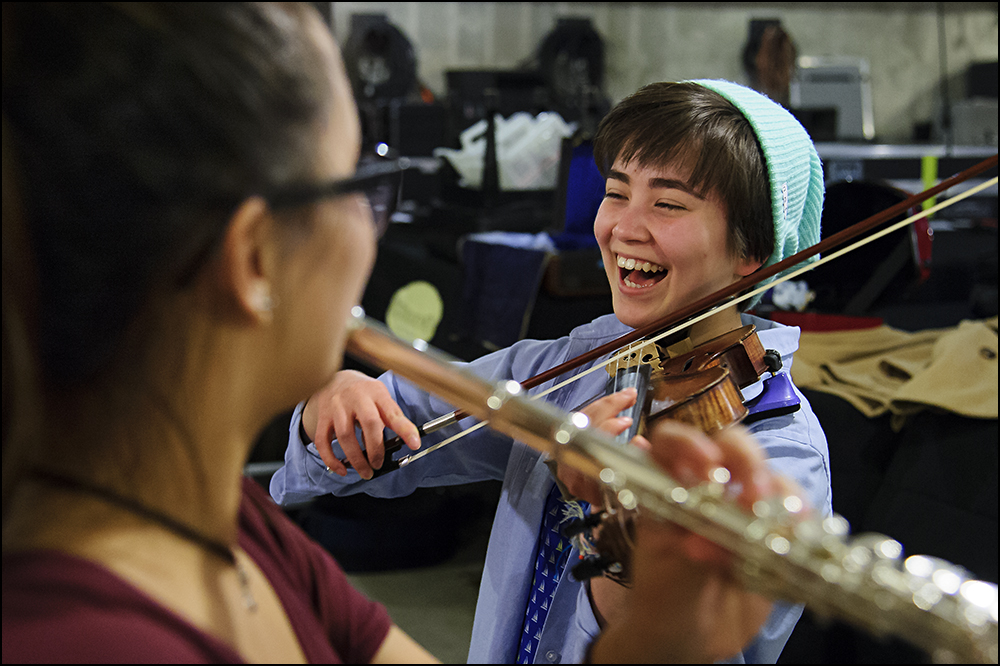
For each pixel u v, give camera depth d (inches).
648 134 38.1
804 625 75.5
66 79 17.2
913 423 81.4
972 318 134.0
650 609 21.2
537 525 40.3
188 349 18.9
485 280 115.8
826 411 82.2
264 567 23.6
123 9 17.4
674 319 38.8
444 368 23.6
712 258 38.9
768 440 35.9
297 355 20.5
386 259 126.3
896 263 97.4
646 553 21.5
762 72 200.2
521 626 40.2
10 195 17.4
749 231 38.9
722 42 256.1
